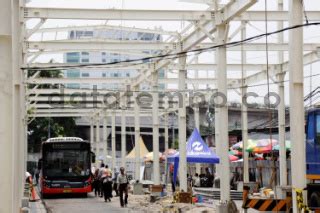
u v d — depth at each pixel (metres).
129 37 33.19
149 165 49.28
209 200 28.69
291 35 15.66
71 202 32.16
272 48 27.55
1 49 9.75
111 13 22.81
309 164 20.62
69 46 26.69
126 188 29.16
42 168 34.69
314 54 27.81
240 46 27.89
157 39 33.47
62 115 50.59
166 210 24.84
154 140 31.78
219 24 21.22
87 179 34.91
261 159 34.56
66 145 34.91
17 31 18.77
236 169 39.78
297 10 15.59
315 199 20.03
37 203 31.94
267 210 18.45
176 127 60.38
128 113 50.00
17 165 18.59
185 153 26.47
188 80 35.19
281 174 28.50
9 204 9.81
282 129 29.20
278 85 29.81
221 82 21.12
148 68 31.36
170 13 22.89
